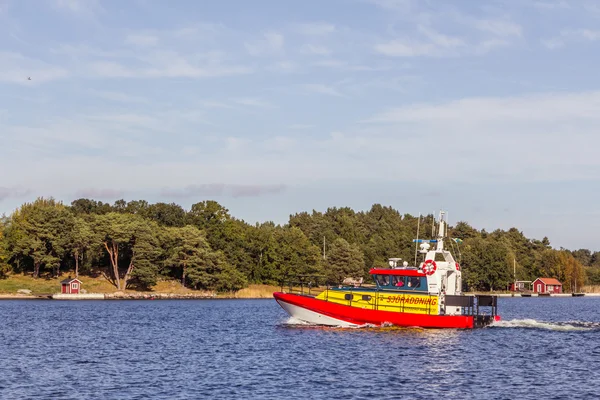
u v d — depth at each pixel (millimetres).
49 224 165125
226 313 102062
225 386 39844
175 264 164375
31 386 40031
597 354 53438
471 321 64500
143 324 81375
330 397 37000
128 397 37000
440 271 63188
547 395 37938
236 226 188625
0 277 164625
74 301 143375
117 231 160750
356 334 62000
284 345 56438
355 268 182500
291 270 182000
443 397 37281
